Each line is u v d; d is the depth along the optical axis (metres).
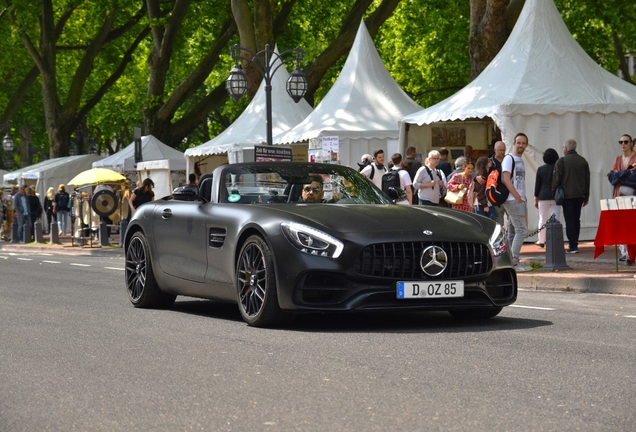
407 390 5.02
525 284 12.20
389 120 23.36
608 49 34.78
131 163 33.00
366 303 7.29
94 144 49.84
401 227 7.50
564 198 15.81
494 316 8.49
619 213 12.27
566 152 15.86
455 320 8.23
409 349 6.45
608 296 10.77
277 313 7.59
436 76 38.94
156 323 8.23
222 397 4.92
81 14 48.59
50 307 9.92
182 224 8.99
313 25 40.66
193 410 4.62
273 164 9.02
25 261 20.67
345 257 7.29
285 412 4.54
